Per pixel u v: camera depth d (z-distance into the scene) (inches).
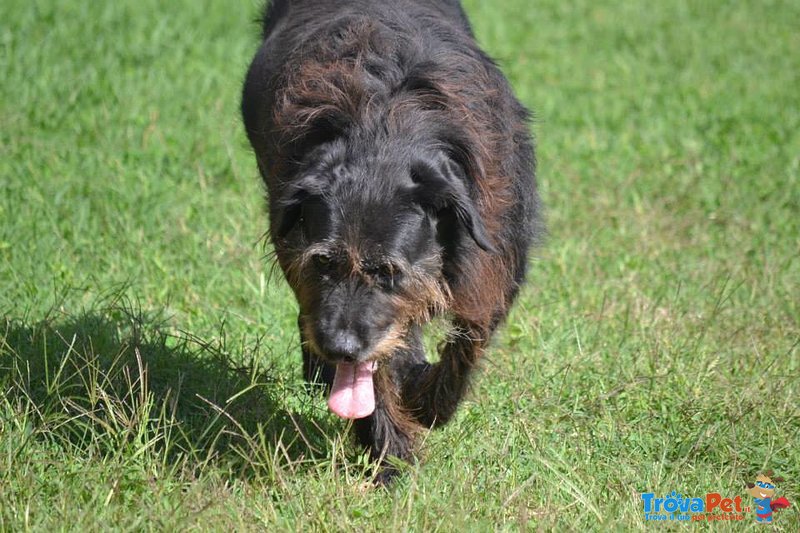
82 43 568.7
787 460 264.8
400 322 234.4
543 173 464.8
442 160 234.5
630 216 430.3
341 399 239.1
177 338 305.1
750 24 751.1
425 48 255.8
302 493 233.1
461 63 255.0
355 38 257.6
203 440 260.2
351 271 227.1
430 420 272.8
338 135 238.1
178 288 346.6
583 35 706.8
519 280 279.0
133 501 227.6
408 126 235.5
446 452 261.4
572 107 557.3
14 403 263.0
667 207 442.6
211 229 387.5
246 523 220.5
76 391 272.7
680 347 314.7
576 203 440.1
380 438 261.0
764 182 462.9
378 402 259.8
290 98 250.5
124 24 617.6
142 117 482.3
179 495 225.3
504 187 252.1
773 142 511.2
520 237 269.3
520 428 271.0
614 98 576.4
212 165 445.7
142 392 250.1
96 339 295.1
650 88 596.1
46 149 438.9
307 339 243.1
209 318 330.3
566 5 784.9
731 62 655.1
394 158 230.5
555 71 620.1
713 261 388.2
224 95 519.2
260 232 383.2
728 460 266.7
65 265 349.7
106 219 384.5
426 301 239.5
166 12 649.6
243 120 326.6
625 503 237.5
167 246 373.4
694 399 288.5
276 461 239.1
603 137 516.7
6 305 321.7
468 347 262.1
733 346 320.2
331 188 227.8
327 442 262.5
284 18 319.3
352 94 240.2
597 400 286.7
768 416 279.9
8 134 447.5
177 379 282.2
